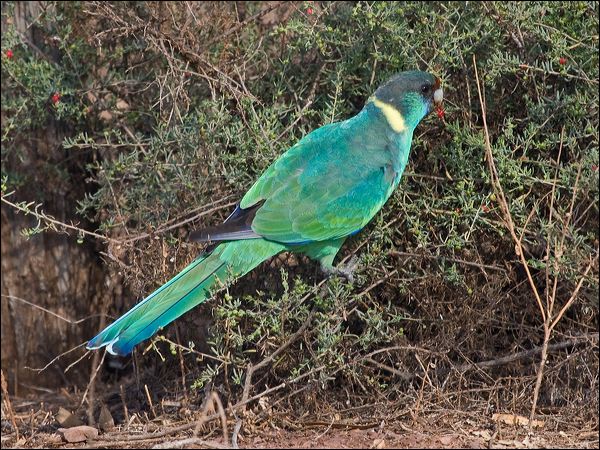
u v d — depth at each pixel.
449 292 11.77
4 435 11.75
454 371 11.52
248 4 13.56
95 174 14.09
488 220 11.20
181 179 11.89
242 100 11.75
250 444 10.34
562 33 11.43
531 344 12.02
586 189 11.33
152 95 13.30
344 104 12.57
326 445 10.21
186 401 11.79
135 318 10.59
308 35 11.74
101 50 12.98
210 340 11.68
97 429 11.43
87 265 14.38
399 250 11.97
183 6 13.15
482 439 10.39
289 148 11.64
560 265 11.12
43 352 14.34
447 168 11.91
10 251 14.17
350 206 11.23
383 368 11.54
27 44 13.79
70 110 13.22
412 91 11.44
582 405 11.31
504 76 12.04
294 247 11.30
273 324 11.00
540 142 11.78
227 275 10.94
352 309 11.44
